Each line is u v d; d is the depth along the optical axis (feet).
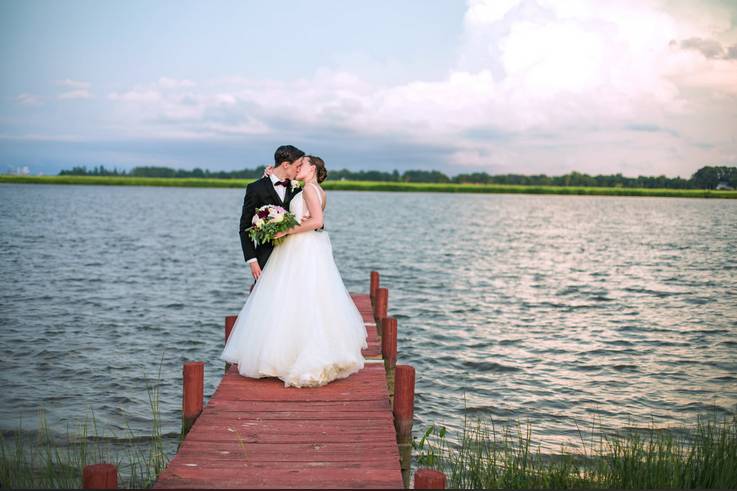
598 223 198.29
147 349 39.04
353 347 22.22
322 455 15.89
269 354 21.34
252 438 16.90
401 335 44.70
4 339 40.14
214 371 34.78
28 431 24.97
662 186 504.43
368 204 334.85
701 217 224.53
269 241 22.06
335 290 22.20
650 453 20.20
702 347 42.22
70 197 324.60
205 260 88.89
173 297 58.49
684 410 29.45
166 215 198.90
